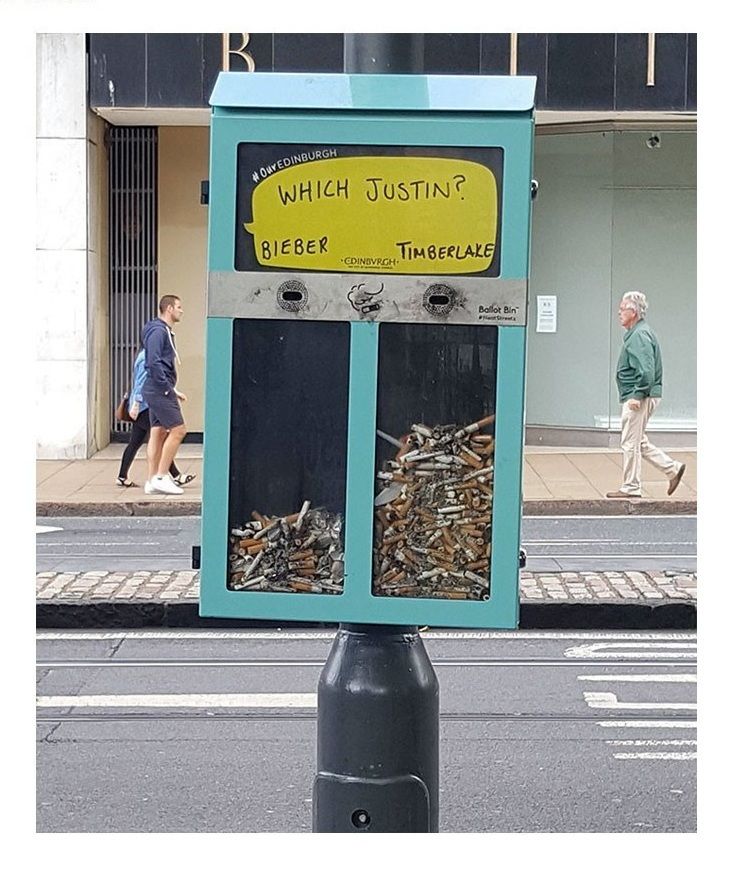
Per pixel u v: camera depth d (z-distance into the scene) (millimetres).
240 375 3617
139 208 19219
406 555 3627
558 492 15117
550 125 18797
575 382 19094
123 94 17156
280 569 3662
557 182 18922
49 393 17656
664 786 5660
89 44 17109
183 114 17875
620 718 6617
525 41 17031
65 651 8078
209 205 3557
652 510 14484
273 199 3539
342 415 3605
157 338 14820
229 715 6711
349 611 3639
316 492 3645
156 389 14875
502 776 5793
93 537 12766
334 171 3531
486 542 3605
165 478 14961
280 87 3578
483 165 3496
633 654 7965
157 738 6340
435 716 3668
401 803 3570
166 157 19141
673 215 18797
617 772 5832
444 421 3592
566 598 8797
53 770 5887
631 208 18797
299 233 3547
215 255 3564
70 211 17375
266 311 3566
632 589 9148
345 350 3592
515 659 7836
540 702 6914
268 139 3523
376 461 3621
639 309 14648
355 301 3549
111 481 15977
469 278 3521
